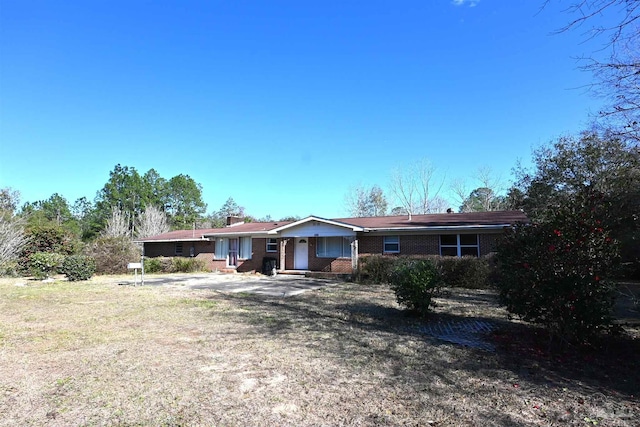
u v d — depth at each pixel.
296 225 21.00
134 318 8.73
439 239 17.84
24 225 23.89
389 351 6.18
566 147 23.86
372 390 4.52
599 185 19.33
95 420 3.71
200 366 5.35
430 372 5.18
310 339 6.90
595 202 6.46
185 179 64.31
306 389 4.53
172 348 6.25
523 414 3.91
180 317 8.88
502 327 7.86
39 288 14.53
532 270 6.25
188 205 63.81
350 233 19.03
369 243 19.67
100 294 12.88
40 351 6.04
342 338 7.00
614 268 6.00
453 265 14.98
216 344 6.52
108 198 58.69
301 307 10.46
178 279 19.14
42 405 4.05
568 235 6.09
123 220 44.12
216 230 27.22
